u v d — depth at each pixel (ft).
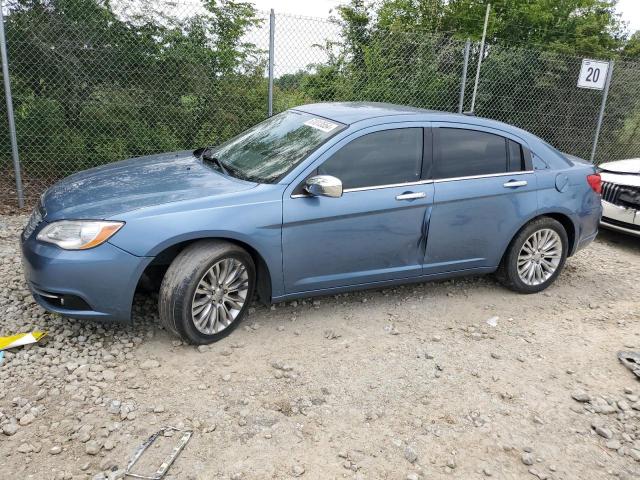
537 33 42.39
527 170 15.84
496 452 9.92
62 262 11.20
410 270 14.62
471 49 30.91
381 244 13.94
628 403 11.65
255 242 12.39
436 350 13.21
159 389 10.95
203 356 12.19
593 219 17.21
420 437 10.13
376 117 14.15
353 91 28.07
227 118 26.20
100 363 11.68
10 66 23.18
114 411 10.20
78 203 12.14
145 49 24.67
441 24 42.55
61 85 24.02
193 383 11.21
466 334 14.15
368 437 10.03
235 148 15.30
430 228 14.44
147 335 12.85
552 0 41.65
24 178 24.26
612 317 15.80
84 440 9.43
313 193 12.45
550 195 16.03
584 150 34.63
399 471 9.27
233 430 9.93
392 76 28.96
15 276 15.56
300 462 9.29
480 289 16.93
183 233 11.66
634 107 34.63
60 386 10.82
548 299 16.70
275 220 12.50
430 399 11.30
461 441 10.12
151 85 25.08
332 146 13.29
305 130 14.35
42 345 12.19
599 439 10.50
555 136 33.99
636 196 21.47
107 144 25.04
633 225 21.61
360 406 10.89
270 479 8.87
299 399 10.96
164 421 10.05
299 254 13.02
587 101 33.78
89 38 23.90
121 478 8.66
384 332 13.88
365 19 39.63
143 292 14.62
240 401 10.75
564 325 15.06
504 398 11.53
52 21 23.35
